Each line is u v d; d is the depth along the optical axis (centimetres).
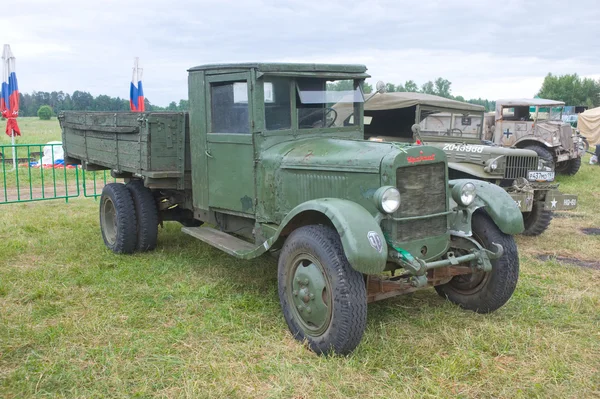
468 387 308
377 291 369
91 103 6450
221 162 487
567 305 443
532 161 728
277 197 437
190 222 643
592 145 2134
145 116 513
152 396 298
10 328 383
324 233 353
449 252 393
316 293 348
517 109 1295
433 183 380
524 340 367
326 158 398
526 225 731
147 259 571
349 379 314
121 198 581
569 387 309
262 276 513
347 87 490
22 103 8319
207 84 488
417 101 737
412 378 319
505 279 402
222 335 379
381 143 397
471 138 828
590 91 6831
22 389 303
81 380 314
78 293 465
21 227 710
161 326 396
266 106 442
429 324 395
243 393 301
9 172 1289
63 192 1059
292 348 358
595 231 759
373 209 366
